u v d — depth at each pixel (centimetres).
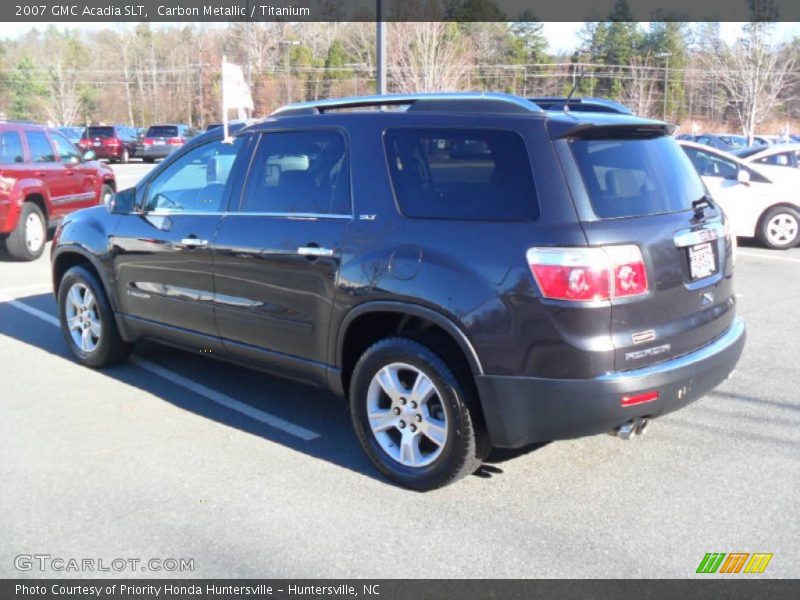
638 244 383
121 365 645
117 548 367
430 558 358
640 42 6272
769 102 4138
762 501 408
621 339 376
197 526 387
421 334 415
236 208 505
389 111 443
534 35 5741
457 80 3556
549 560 356
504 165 396
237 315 503
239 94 643
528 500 412
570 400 374
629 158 414
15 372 626
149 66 6944
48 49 7100
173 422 522
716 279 434
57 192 1198
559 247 371
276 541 373
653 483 430
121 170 3133
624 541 371
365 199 436
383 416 434
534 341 375
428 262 401
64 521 391
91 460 461
